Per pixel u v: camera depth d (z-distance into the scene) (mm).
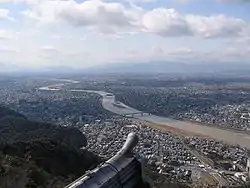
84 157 83062
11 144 75188
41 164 69312
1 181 44125
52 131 132250
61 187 51875
